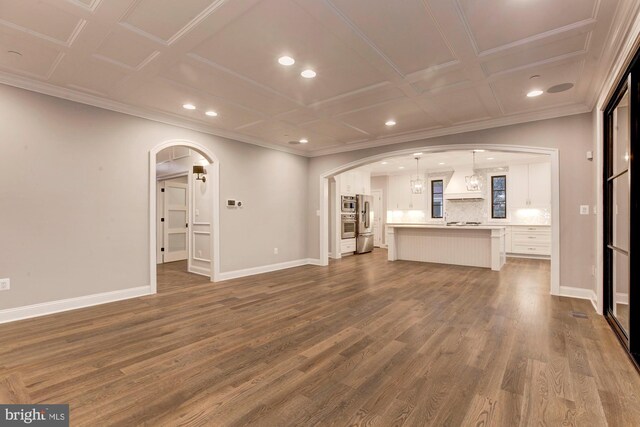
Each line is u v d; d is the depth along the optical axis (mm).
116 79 3281
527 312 3477
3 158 3191
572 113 4098
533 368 2217
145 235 4281
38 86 3357
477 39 2547
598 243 3414
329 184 8016
